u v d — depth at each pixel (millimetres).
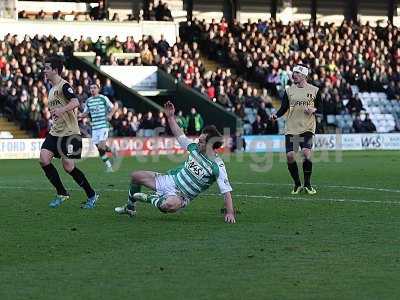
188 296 19562
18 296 19672
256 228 28781
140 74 88250
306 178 39531
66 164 33719
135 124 75500
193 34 97062
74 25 92250
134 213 31297
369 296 19562
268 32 98562
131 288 20344
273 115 40688
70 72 78375
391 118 96312
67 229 28625
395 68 100688
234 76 93250
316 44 98375
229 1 109500
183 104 86625
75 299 19391
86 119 72562
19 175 51188
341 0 116250
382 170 54000
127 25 94938
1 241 26406
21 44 81000
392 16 117812
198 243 25938
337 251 24688
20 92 75188
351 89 93750
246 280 21109
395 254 24250
